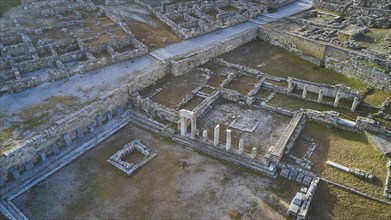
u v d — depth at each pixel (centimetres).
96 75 3788
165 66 3959
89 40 4422
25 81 3519
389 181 2603
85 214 2475
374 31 4734
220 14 5172
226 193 2619
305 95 3556
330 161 2814
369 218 2377
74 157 2966
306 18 5422
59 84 3628
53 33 4678
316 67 4319
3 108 3250
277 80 3891
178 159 2959
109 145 3125
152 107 3391
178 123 3198
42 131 2925
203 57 4253
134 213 2475
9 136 2877
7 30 4688
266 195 2594
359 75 3972
